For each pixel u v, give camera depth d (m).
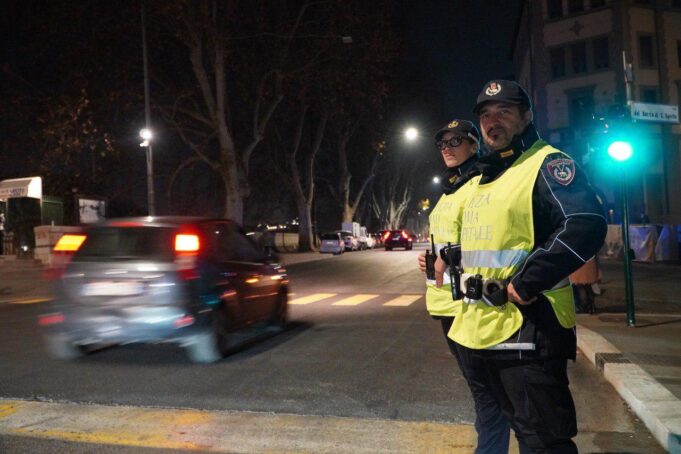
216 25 26.00
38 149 25.66
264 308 8.35
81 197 23.36
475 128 4.05
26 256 23.08
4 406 5.31
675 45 37.03
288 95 34.19
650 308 10.95
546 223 2.56
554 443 2.52
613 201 32.34
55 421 4.89
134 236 6.97
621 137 8.62
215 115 27.00
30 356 7.39
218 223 7.69
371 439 4.41
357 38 28.19
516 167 2.62
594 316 9.69
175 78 28.17
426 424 4.73
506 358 2.56
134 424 4.80
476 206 2.71
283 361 7.04
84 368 6.72
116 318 6.67
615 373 5.73
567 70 38.34
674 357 6.42
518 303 2.46
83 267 6.90
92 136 25.17
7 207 23.64
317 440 4.41
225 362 7.00
